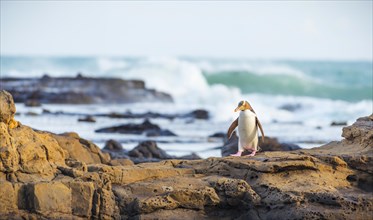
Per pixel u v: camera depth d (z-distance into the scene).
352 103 143.88
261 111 123.25
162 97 150.25
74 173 33.66
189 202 33.66
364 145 37.16
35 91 132.62
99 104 133.25
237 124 42.25
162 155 58.16
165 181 34.94
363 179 34.94
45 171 33.56
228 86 198.00
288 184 34.06
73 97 131.62
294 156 36.19
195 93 177.00
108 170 34.84
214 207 34.16
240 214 34.19
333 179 34.75
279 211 32.91
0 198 31.75
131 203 33.44
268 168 34.69
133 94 145.62
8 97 33.88
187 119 106.75
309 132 88.38
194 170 36.41
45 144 34.25
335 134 85.44
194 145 72.31
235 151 55.84
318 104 141.25
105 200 32.81
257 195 33.72
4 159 32.41
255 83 196.38
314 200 32.78
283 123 104.06
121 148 62.50
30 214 31.78
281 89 192.38
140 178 35.19
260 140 61.88
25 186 32.16
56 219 31.92
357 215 32.19
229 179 34.44
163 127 92.88
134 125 83.88
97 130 82.81
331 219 32.00
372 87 182.25
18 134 33.62
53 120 94.81
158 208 33.19
